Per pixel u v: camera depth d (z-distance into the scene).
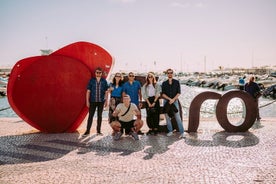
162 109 9.33
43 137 9.20
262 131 9.93
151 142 8.41
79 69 9.91
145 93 9.48
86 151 7.49
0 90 35.22
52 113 9.83
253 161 6.51
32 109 9.79
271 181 5.32
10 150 7.62
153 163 6.43
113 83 9.80
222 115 9.80
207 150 7.48
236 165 6.23
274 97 31.91
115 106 9.65
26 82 9.72
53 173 5.82
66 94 9.84
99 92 9.48
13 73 9.56
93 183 5.28
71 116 9.91
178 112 9.14
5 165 6.38
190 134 9.52
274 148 7.62
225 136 9.16
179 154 7.12
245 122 9.80
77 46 10.06
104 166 6.25
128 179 5.46
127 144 8.19
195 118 9.86
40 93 9.77
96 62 10.23
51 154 7.22
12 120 12.91
